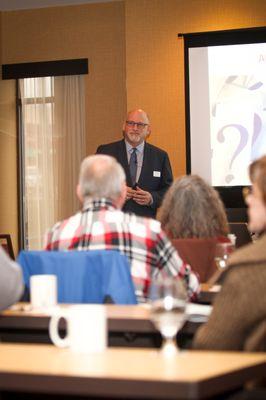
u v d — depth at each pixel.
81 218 3.25
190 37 8.59
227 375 1.61
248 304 1.98
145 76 8.77
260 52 8.48
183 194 4.05
